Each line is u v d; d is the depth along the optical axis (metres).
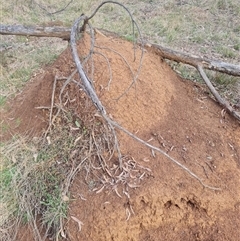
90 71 3.61
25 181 3.41
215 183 3.24
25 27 4.70
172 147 3.43
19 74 4.72
